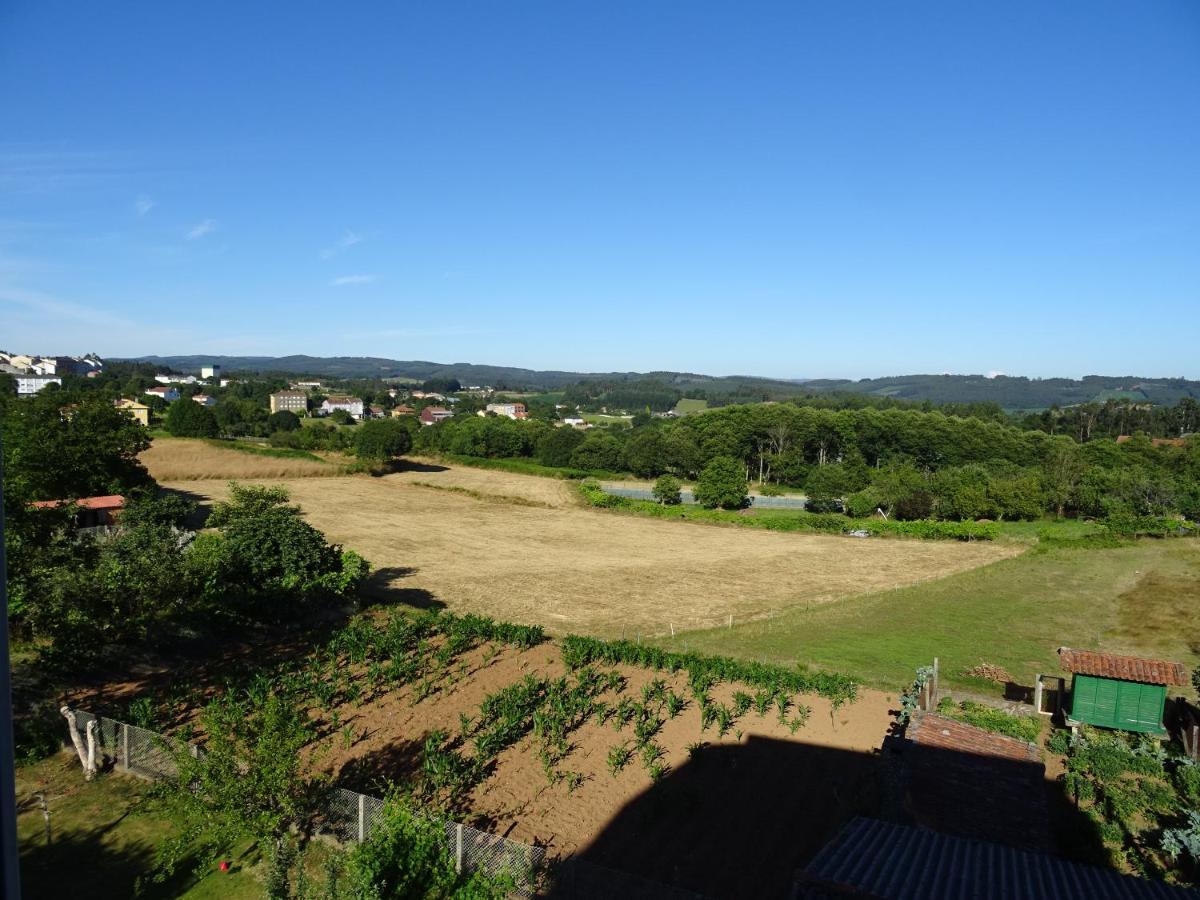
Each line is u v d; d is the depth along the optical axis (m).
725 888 15.60
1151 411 166.12
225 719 16.66
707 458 107.62
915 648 33.97
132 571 25.53
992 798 16.77
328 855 15.92
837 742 22.81
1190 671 31.31
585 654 29.86
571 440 114.56
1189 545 59.34
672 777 20.30
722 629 37.03
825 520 67.81
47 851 15.99
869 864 11.80
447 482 96.19
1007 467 88.62
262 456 99.19
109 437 50.69
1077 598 43.72
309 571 34.47
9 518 25.89
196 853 16.05
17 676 24.41
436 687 26.34
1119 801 19.22
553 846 16.92
